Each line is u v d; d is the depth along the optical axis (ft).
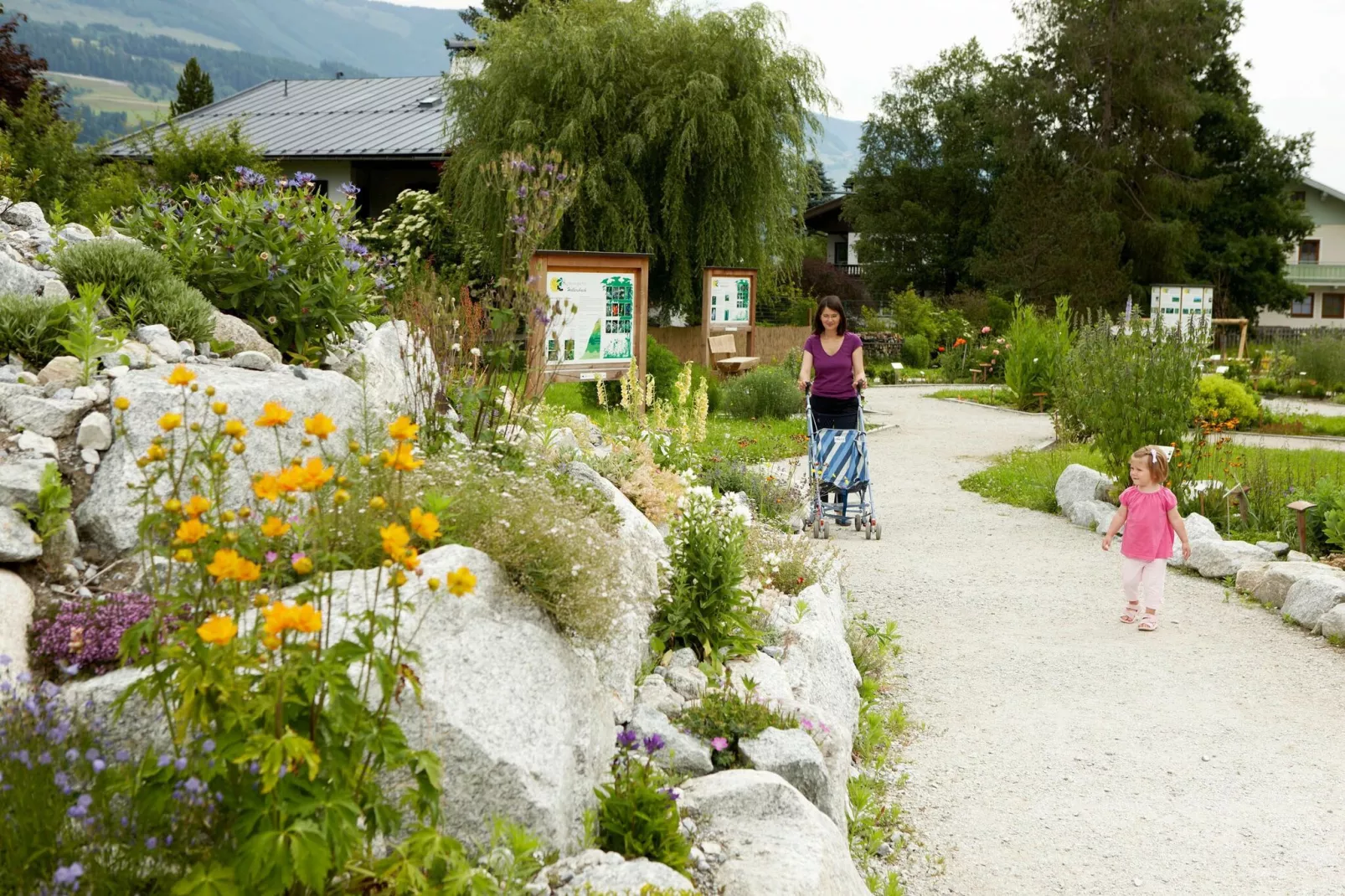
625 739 12.25
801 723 15.01
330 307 21.34
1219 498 34.96
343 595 9.64
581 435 26.48
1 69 77.10
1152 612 24.50
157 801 8.11
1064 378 53.57
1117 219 137.69
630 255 46.62
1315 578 25.20
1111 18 146.41
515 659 11.32
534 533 12.83
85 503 13.24
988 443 55.06
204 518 9.59
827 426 34.27
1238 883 14.01
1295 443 58.90
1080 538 33.88
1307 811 16.01
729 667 16.42
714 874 11.24
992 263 138.51
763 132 77.00
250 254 21.16
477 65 81.46
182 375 9.93
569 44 74.43
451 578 8.47
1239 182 152.25
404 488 13.57
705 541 17.52
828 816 13.71
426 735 10.03
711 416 58.65
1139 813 15.93
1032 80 147.84
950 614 25.79
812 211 179.93
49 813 8.10
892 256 164.14
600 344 46.34
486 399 19.62
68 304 16.99
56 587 12.12
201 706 8.18
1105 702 20.26
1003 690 20.86
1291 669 22.02
